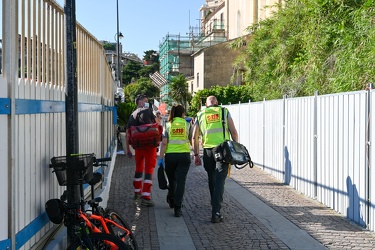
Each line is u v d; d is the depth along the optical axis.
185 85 53.97
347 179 8.23
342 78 11.61
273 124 13.52
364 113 7.53
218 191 8.02
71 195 5.22
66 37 5.36
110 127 14.72
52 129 5.73
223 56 49.84
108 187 10.33
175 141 8.58
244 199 10.09
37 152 5.14
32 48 5.03
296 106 11.24
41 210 5.28
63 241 5.68
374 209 7.21
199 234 7.33
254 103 16.16
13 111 4.32
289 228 7.61
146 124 9.34
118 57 32.47
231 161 7.83
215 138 8.33
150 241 6.96
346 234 7.21
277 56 20.03
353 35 12.42
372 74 10.65
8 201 4.28
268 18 23.84
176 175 8.57
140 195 9.82
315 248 6.50
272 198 10.20
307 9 15.29
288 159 11.94
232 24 59.78
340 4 13.73
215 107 8.51
